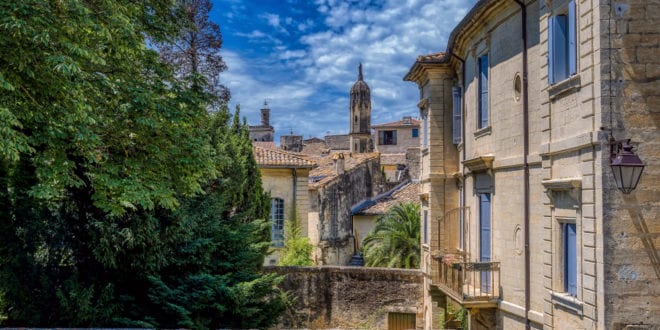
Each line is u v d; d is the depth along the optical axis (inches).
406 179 1979.6
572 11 434.9
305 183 1322.6
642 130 386.3
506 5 584.1
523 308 546.3
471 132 716.0
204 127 895.1
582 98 414.0
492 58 633.6
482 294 629.6
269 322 868.0
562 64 456.4
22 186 635.5
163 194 580.1
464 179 748.0
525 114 541.3
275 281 872.9
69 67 442.9
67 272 686.5
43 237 665.0
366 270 1040.2
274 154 1355.8
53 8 470.0
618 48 388.8
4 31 439.8
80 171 636.1
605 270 382.3
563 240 463.8
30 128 525.0
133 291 735.7
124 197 542.9
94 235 663.1
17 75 472.1
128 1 604.1
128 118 585.0
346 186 1707.7
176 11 671.8
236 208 976.3
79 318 645.9
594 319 393.7
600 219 386.9
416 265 1169.4
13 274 630.5
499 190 614.2
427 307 925.8
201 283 747.4
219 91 1119.6
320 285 1051.3
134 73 603.2
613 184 384.2
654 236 382.3
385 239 1198.3
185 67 1109.1
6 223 633.0
